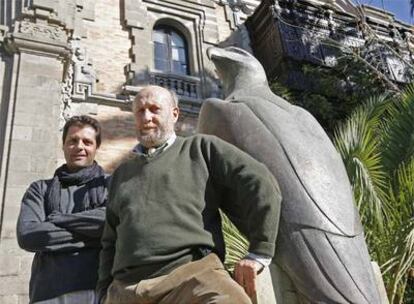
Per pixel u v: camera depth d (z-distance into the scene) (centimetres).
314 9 1347
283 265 261
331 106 1143
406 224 546
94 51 1127
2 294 644
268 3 1311
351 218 269
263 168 219
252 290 197
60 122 903
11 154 771
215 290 183
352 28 1362
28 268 675
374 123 798
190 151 231
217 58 361
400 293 562
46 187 296
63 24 952
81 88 1044
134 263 204
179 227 207
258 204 205
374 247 549
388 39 1390
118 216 229
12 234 698
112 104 1062
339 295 245
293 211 264
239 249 432
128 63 1155
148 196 217
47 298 254
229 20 1380
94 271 263
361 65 1202
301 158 279
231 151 225
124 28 1205
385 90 1138
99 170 304
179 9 1323
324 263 251
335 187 275
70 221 265
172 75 1194
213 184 225
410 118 736
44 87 865
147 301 197
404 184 614
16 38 887
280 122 296
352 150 641
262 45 1322
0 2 953
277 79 1202
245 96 323
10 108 823
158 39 1273
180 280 194
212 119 314
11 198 729
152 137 232
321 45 1280
